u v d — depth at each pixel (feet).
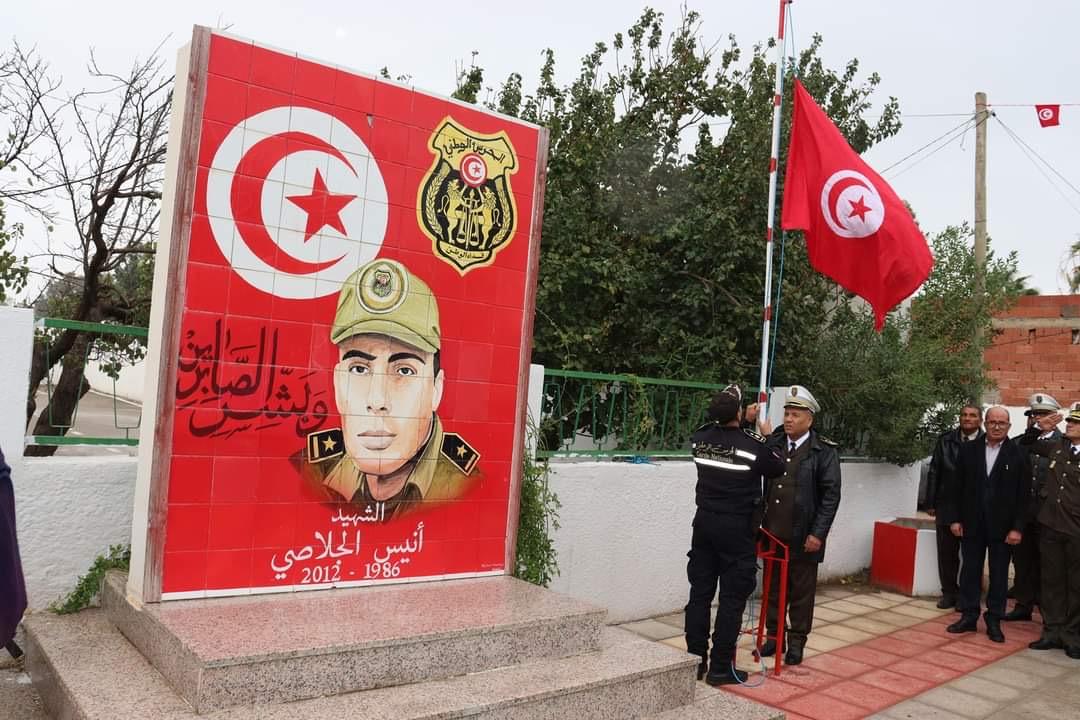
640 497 21.03
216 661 10.01
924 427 29.40
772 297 26.18
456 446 15.79
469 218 15.93
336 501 14.20
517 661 12.85
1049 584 20.54
